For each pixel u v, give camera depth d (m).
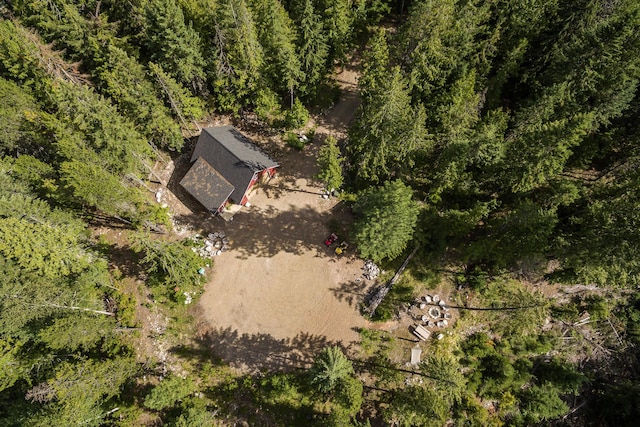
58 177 44.69
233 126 51.94
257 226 46.41
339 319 41.75
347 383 33.38
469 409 38.50
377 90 38.50
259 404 38.78
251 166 43.81
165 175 49.41
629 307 45.22
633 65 37.97
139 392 39.69
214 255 44.97
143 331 41.75
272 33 43.00
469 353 40.53
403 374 39.16
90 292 40.38
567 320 44.25
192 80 47.25
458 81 41.47
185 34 42.62
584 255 35.09
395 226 35.88
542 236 35.50
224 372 39.94
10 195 37.38
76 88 37.03
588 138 43.78
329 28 47.62
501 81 46.28
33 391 32.16
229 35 42.84
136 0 45.50
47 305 34.59
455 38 42.72
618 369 44.34
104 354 40.97
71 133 39.16
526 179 37.84
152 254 37.09
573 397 43.53
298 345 40.78
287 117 51.53
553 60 44.94
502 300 42.19
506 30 45.78
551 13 44.56
